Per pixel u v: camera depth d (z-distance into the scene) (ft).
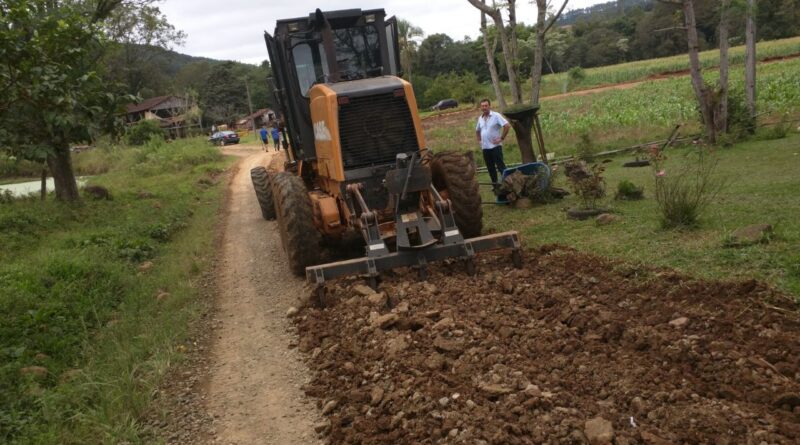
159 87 242.37
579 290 18.63
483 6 42.04
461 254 21.48
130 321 22.00
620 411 11.94
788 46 163.32
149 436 14.60
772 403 11.22
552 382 13.33
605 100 102.17
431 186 22.75
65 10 23.73
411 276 22.48
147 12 69.31
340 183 24.13
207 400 16.14
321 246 27.84
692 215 22.65
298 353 18.33
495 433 11.66
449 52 249.34
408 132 24.56
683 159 39.01
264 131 117.60
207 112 267.39
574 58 255.91
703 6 186.60
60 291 24.91
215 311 23.29
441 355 15.46
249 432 14.35
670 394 11.96
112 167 110.01
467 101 184.03
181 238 38.45
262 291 25.13
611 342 14.85
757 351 13.06
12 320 21.84
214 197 60.23
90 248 32.86
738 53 171.32
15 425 14.98
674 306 15.84
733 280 16.56
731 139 43.01
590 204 28.84
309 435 13.79
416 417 13.14
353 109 23.98
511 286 19.77
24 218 43.21
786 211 22.57
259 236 37.35
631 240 22.24
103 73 43.19
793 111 56.65
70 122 21.24
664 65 174.50
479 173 45.91
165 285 26.91
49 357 19.70
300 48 26.43
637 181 34.01
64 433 14.57
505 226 28.07
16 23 21.08
